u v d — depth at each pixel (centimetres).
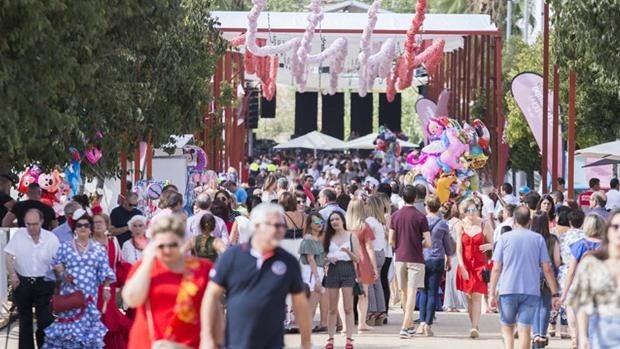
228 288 2033
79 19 3381
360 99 14462
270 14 8344
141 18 4138
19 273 3309
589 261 2200
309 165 13300
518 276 3134
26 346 3347
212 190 5575
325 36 8400
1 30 3170
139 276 2034
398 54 8650
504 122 9281
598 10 4581
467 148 6344
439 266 4041
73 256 3047
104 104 4453
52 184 4725
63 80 3369
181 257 2061
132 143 5438
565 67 4959
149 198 5162
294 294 2048
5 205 4191
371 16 7400
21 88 3288
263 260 2025
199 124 5925
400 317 4616
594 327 2192
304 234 3641
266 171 10894
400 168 11481
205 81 5919
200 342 2055
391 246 4128
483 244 4025
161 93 5534
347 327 3650
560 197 4962
